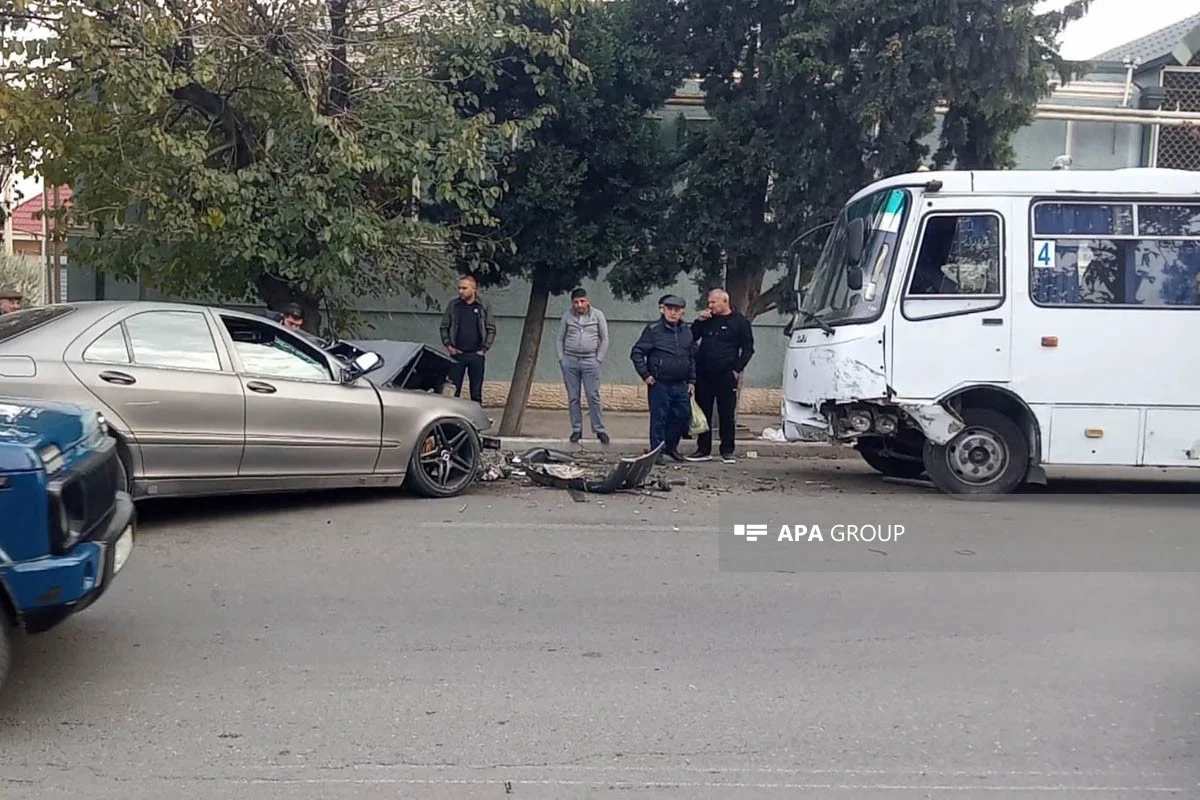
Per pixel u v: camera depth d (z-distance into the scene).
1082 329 9.45
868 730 4.51
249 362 8.02
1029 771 4.13
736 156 12.15
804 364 10.29
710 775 4.07
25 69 10.18
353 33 11.20
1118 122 16.84
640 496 9.53
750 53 12.60
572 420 12.41
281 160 11.04
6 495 4.18
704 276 13.30
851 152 12.05
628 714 4.64
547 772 4.07
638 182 12.80
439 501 9.04
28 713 4.55
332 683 4.93
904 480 10.85
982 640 5.67
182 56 10.55
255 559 7.02
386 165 10.74
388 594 6.30
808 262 12.28
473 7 11.23
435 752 4.23
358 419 8.48
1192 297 9.48
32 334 7.22
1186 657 5.43
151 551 7.18
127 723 4.46
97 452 4.84
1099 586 6.74
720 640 5.61
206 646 5.38
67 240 14.66
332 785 3.94
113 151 10.81
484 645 5.47
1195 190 9.48
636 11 12.66
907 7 11.20
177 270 11.73
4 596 4.26
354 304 15.35
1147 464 9.50
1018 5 11.20
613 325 17.56
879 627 5.86
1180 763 4.21
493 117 11.81
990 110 11.55
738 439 13.64
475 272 13.02
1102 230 9.49
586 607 6.13
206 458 7.65
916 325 9.48
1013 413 9.77
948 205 9.50
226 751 4.21
